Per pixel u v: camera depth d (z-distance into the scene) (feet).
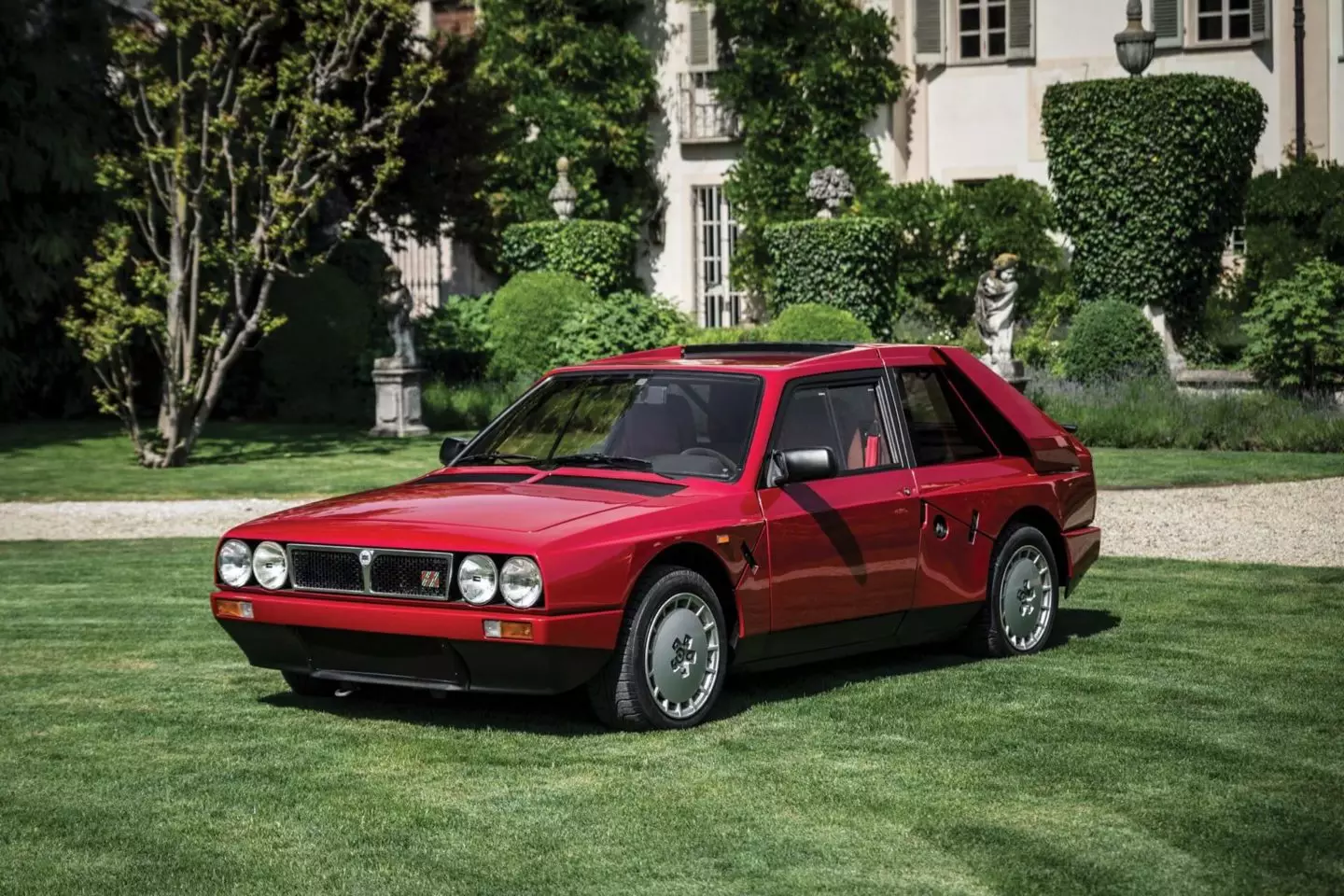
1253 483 56.70
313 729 23.39
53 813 19.31
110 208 89.97
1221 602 34.09
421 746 22.29
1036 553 28.78
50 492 60.23
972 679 26.40
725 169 109.91
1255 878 16.66
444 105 95.81
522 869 17.10
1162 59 97.04
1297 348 74.23
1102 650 29.01
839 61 102.83
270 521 24.32
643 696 22.75
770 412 25.07
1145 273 88.89
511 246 107.76
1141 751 21.70
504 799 19.65
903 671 27.30
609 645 22.30
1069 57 99.71
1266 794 19.69
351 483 61.31
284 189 74.13
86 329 68.80
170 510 54.60
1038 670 27.17
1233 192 90.33
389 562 22.62
